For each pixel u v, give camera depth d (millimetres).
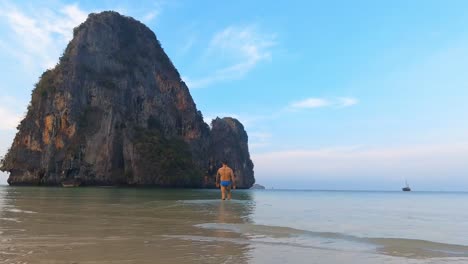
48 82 101000
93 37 111062
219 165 135375
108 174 92000
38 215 11766
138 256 6012
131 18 129750
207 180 126188
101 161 92375
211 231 8820
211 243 7270
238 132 158750
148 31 133125
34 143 94562
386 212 16609
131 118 104188
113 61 110188
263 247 6984
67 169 89812
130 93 107750
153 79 118750
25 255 5934
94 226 9312
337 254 6461
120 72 109062
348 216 13664
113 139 94812
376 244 7426
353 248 7020
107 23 116938
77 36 110125
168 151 100500
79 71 101188
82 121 95688
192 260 5828
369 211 17000
